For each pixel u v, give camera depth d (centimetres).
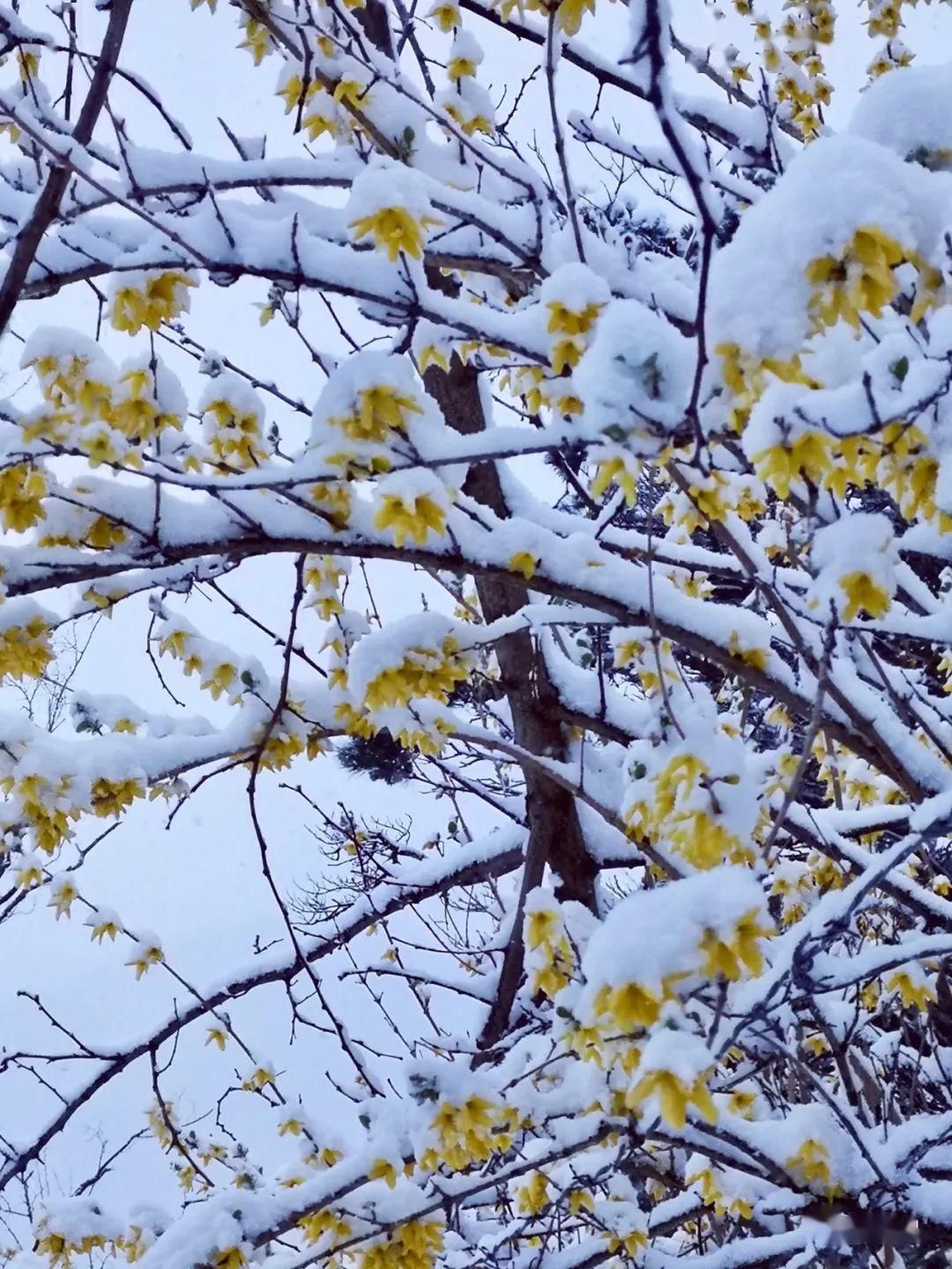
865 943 371
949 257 138
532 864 400
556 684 362
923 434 156
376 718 269
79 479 226
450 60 282
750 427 155
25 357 209
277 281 210
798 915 324
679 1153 366
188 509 229
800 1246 285
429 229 229
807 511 202
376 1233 268
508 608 354
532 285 270
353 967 413
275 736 306
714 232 136
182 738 305
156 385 222
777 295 144
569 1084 266
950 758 250
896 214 137
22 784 274
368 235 197
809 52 363
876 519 167
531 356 213
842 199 138
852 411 148
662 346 162
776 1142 243
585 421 168
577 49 297
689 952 139
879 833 342
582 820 405
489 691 441
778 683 253
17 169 239
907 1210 237
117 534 227
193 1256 261
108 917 357
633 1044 182
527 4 262
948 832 172
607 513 272
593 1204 285
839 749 384
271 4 252
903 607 267
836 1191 237
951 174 145
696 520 261
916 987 272
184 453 245
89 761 287
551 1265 318
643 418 161
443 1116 235
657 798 193
